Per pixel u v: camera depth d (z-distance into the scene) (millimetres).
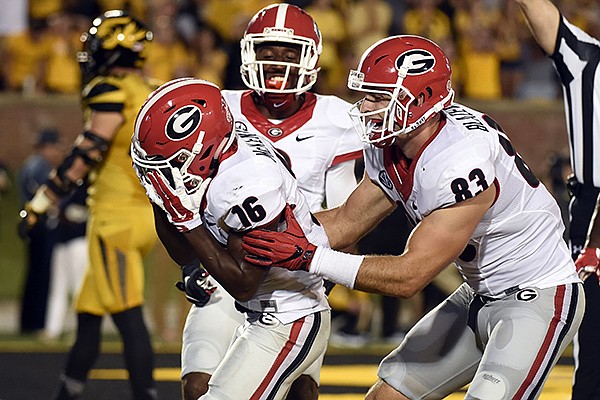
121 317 14039
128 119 14047
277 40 10633
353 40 30312
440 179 9227
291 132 11008
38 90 31234
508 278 9797
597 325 11375
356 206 10273
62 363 19328
